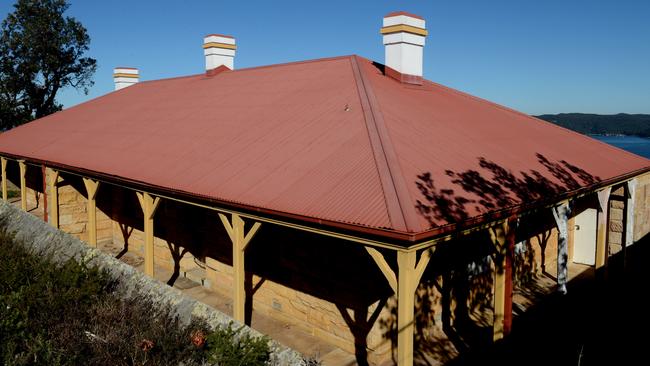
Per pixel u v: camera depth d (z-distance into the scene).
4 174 17.41
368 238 5.90
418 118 9.45
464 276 9.50
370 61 12.98
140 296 7.53
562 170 9.79
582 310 9.91
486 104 13.91
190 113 13.40
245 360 5.54
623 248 12.22
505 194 7.45
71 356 5.89
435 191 6.64
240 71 15.78
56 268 8.52
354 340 8.10
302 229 6.65
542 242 12.20
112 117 16.44
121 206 14.39
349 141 8.10
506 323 7.62
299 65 13.52
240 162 8.91
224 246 10.57
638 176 13.02
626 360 7.75
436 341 8.59
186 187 8.62
